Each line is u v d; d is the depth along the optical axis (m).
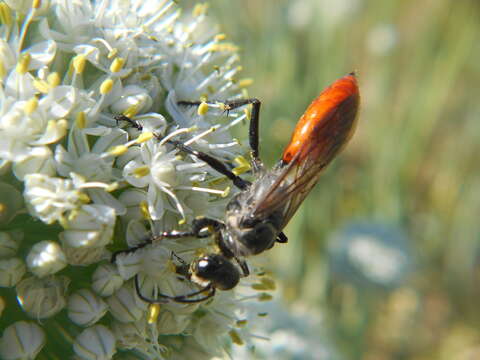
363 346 0.12
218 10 0.12
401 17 0.15
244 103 0.07
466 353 0.13
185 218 0.06
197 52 0.07
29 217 0.05
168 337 0.06
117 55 0.06
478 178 0.14
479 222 0.14
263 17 0.12
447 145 0.15
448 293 0.14
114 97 0.06
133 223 0.05
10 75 0.05
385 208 0.13
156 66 0.06
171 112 0.06
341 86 0.06
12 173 0.05
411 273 0.12
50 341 0.06
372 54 0.14
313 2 0.12
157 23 0.07
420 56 0.14
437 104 0.14
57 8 0.06
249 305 0.08
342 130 0.06
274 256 0.12
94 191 0.05
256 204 0.06
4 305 0.05
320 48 0.12
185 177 0.06
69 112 0.05
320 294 0.12
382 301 0.13
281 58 0.12
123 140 0.05
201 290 0.06
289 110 0.12
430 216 0.14
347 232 0.12
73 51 0.06
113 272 0.05
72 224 0.05
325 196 0.13
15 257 0.05
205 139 0.06
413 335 0.13
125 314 0.05
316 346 0.10
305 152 0.06
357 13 0.13
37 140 0.05
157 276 0.06
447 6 0.14
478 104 0.15
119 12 0.06
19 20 0.06
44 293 0.05
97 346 0.05
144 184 0.05
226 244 0.06
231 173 0.06
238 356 0.09
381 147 0.13
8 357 0.05
